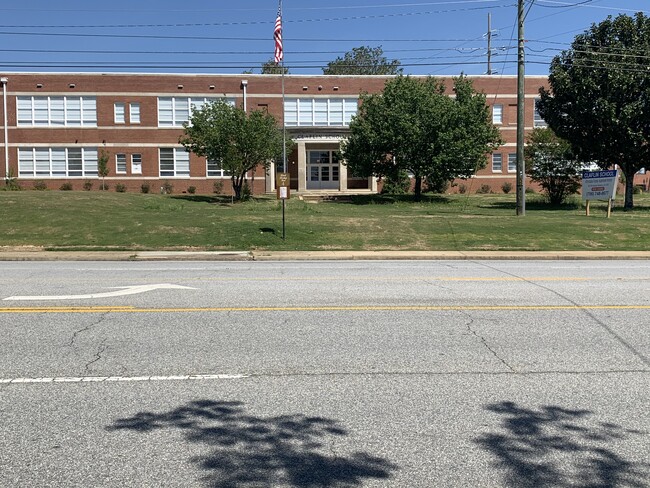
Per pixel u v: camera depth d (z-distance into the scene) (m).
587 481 3.82
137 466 3.99
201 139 35.34
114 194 34.81
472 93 41.97
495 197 43.62
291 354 6.53
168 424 4.68
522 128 26.70
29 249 18.94
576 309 8.97
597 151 34.12
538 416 4.87
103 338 7.13
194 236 20.50
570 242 20.52
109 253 18.20
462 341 7.10
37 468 3.95
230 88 46.72
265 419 4.78
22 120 45.41
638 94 32.81
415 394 5.35
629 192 33.97
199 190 46.66
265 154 36.19
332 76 47.78
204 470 3.94
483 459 4.11
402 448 4.28
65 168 45.72
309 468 3.98
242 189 39.03
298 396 5.29
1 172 45.25
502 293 10.44
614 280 12.23
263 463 4.04
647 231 22.34
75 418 4.78
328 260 17.28
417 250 19.34
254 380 5.70
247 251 18.73
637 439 4.45
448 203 38.72
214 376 5.80
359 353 6.58
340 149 43.00
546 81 50.06
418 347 6.84
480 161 39.66
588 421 4.77
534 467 4.00
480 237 21.02
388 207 34.62
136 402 5.12
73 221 22.66
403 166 39.38
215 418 4.80
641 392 5.43
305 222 23.02
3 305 9.14
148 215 24.64
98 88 45.66
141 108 46.00
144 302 9.43
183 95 46.28
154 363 6.19
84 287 11.05
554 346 6.91
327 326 7.80
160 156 46.31
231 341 7.04
